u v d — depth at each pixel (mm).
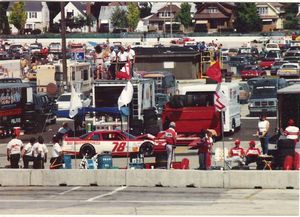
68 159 89250
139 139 100688
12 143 88812
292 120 87500
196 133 108250
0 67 179375
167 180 79875
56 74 164250
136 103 114875
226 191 76312
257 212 64500
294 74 185875
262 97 141875
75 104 95438
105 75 162250
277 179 77125
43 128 129125
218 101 85875
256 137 115188
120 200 71938
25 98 129250
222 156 83938
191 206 68000
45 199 73250
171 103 109250
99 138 101000
